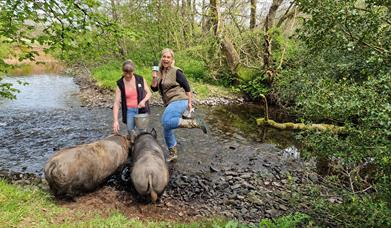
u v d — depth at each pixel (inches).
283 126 386.0
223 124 400.5
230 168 256.1
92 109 462.0
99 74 744.3
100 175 192.5
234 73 607.5
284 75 441.7
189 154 282.5
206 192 212.4
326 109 122.5
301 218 148.6
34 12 234.4
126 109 241.3
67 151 182.2
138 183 179.5
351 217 129.3
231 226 145.6
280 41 508.4
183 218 173.6
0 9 225.8
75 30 250.1
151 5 758.5
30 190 187.6
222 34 599.8
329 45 141.6
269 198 207.6
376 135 112.0
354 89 119.9
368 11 125.0
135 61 783.7
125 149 217.8
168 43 776.9
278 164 268.1
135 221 157.9
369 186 137.4
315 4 130.9
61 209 165.8
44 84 720.3
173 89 238.7
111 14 773.9
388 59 126.3
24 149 285.9
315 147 142.0
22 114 426.0
